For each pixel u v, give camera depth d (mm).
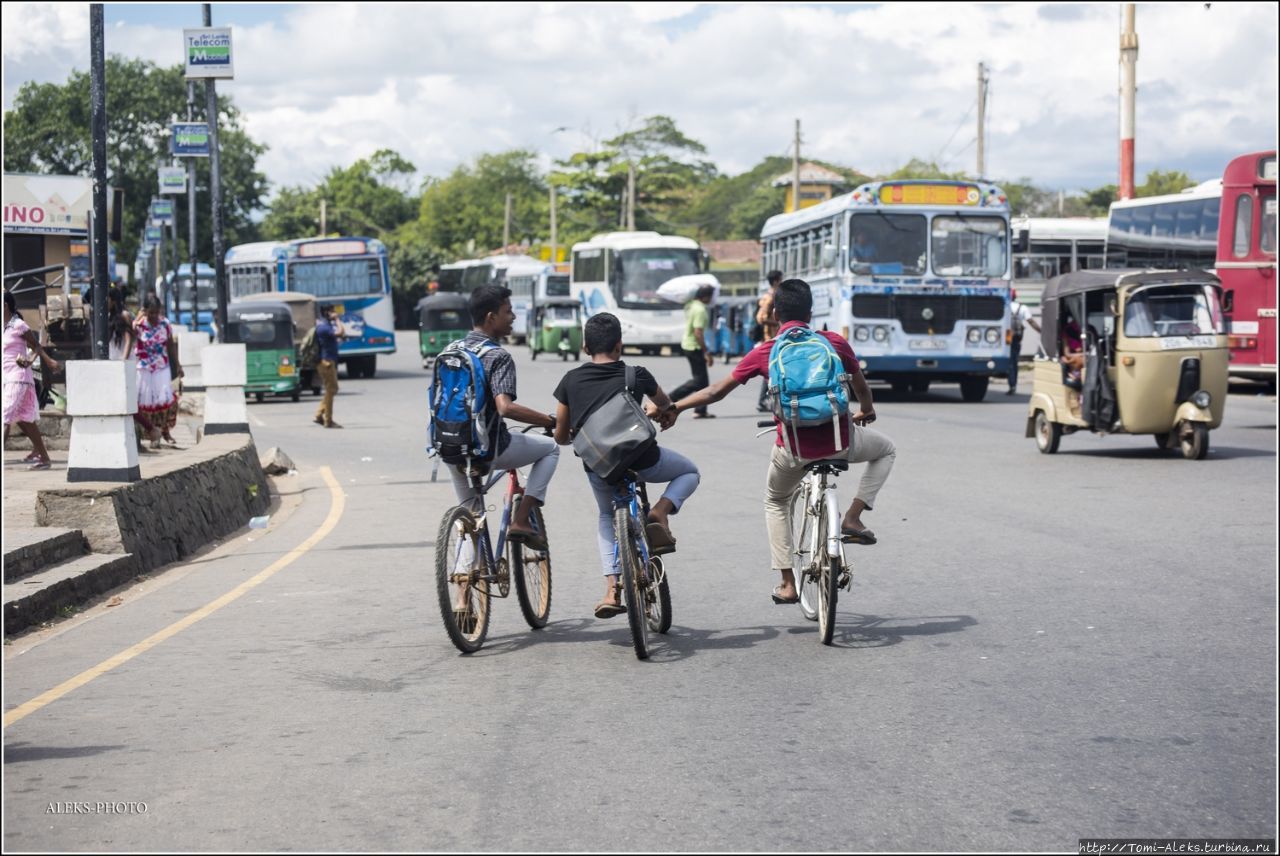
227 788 5645
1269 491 14555
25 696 7359
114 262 43281
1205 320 17578
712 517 13586
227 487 14398
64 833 5152
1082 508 13562
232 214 91625
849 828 5035
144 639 8773
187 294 60719
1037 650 7848
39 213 33625
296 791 5578
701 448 20219
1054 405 18594
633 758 5926
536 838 4980
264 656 8180
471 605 8133
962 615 8844
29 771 5953
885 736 6195
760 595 9680
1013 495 14625
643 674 7480
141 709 6988
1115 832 4965
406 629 8867
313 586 10555
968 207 27609
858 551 11375
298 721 6656
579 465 19109
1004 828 5016
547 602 8883
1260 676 7176
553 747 6113
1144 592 9469
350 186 144875
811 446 8086
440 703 6945
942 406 27578
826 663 7637
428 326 54156
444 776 5727
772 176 135250
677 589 9961
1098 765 5738
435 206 140500
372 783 5656
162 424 18906
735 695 6973
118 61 84125
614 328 8078
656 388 8195
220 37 20562
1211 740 6070
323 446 22844
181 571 11680
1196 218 31188
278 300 36812
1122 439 20766
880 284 27406
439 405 8234
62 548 10750
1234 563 10492
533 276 71250
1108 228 34688
